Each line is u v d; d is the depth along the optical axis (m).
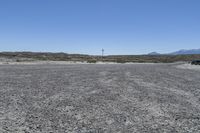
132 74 38.44
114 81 27.78
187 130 10.26
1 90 19.42
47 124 10.51
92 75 34.78
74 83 25.00
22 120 11.02
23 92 18.72
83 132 9.60
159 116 12.55
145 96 18.33
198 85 26.41
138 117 12.20
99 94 18.66
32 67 52.22
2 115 11.79
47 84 23.77
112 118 11.85
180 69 58.00
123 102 15.83
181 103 16.16
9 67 50.25
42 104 14.54
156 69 55.19
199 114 13.26
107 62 118.06
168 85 25.44
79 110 13.30
